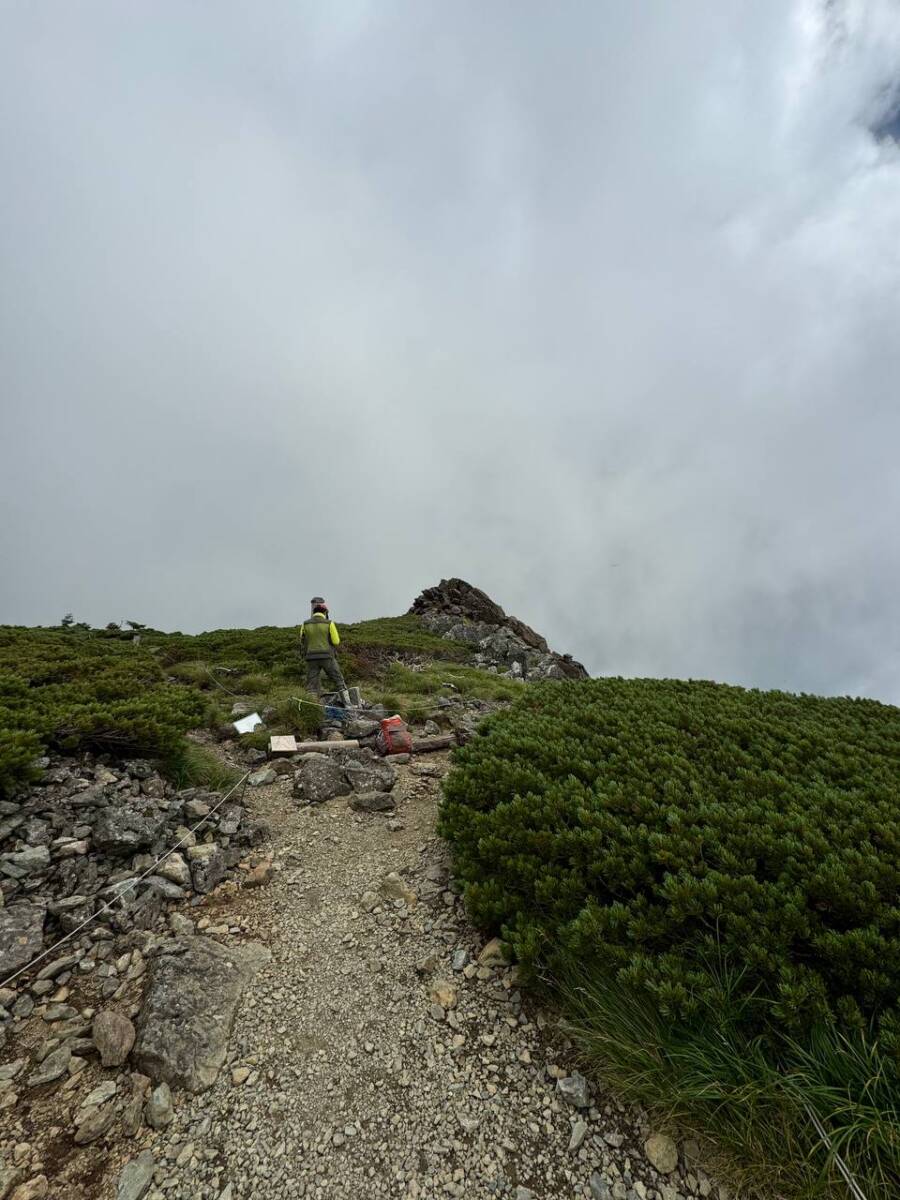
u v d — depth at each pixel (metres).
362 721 11.19
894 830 4.51
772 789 5.65
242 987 4.25
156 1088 3.40
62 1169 2.96
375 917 5.20
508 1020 4.01
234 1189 2.91
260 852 6.27
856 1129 2.84
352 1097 3.45
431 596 41.25
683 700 9.77
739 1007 3.46
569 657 38.00
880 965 3.34
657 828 4.92
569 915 4.44
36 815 5.77
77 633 25.53
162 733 7.51
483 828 5.50
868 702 9.99
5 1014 3.81
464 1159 3.10
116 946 4.54
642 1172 3.01
